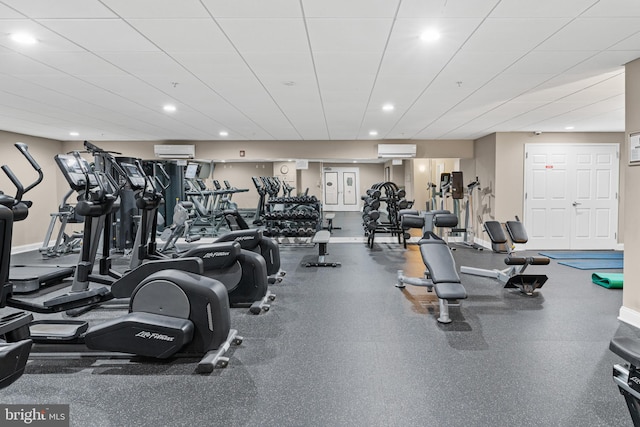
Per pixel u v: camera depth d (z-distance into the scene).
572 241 7.48
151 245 4.70
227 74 3.71
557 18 2.52
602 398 2.25
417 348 2.97
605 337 3.16
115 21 2.54
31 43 2.90
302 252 7.38
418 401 2.23
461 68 3.55
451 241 8.81
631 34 2.79
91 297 3.39
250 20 2.54
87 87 4.13
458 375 2.54
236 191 10.38
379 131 7.33
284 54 3.17
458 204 8.70
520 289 4.54
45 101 4.75
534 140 7.43
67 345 2.94
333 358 2.80
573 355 2.83
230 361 2.76
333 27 2.66
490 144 7.70
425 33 2.76
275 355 2.86
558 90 4.33
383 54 3.18
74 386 2.41
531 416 2.08
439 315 3.68
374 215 7.54
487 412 2.12
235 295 3.99
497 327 3.40
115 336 2.63
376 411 2.13
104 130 6.96
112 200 3.70
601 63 3.43
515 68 3.56
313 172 15.15
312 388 2.38
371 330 3.35
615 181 7.42
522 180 7.47
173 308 2.71
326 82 3.99
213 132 7.32
